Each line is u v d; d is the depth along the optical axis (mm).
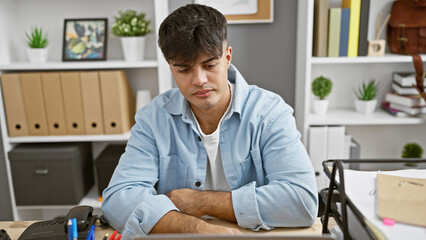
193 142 1082
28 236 842
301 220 898
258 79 2180
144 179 1028
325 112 2039
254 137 1040
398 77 2020
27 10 2043
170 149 1093
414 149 2102
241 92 1062
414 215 615
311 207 900
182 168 1089
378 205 646
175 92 1120
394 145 2266
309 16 1809
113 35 1970
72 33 1991
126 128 1965
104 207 969
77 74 1851
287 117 1045
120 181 1003
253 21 2070
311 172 956
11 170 1920
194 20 850
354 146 1979
